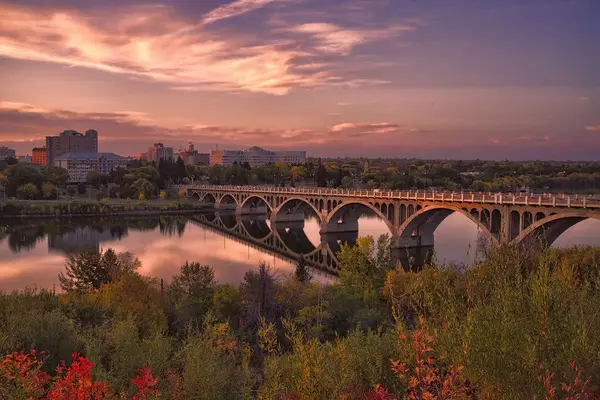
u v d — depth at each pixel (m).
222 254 90.25
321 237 109.62
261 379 14.73
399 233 82.75
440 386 9.38
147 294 37.34
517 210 60.34
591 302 10.19
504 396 8.40
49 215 152.75
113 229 128.00
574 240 79.06
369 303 38.03
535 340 8.59
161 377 15.41
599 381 8.06
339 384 10.10
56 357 18.66
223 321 35.00
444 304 11.23
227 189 167.50
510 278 10.02
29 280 68.62
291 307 37.19
